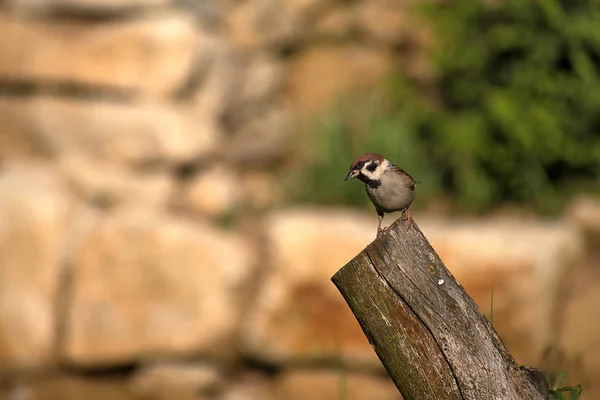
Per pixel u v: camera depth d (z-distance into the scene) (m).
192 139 13.81
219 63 14.83
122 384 12.46
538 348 11.05
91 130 13.85
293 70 15.94
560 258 11.53
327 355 11.80
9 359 12.39
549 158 13.12
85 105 13.97
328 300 11.77
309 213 12.54
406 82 14.61
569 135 13.22
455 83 14.04
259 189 14.61
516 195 13.38
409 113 14.02
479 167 13.38
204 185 13.75
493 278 11.20
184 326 12.13
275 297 11.95
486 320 4.21
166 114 13.79
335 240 11.77
